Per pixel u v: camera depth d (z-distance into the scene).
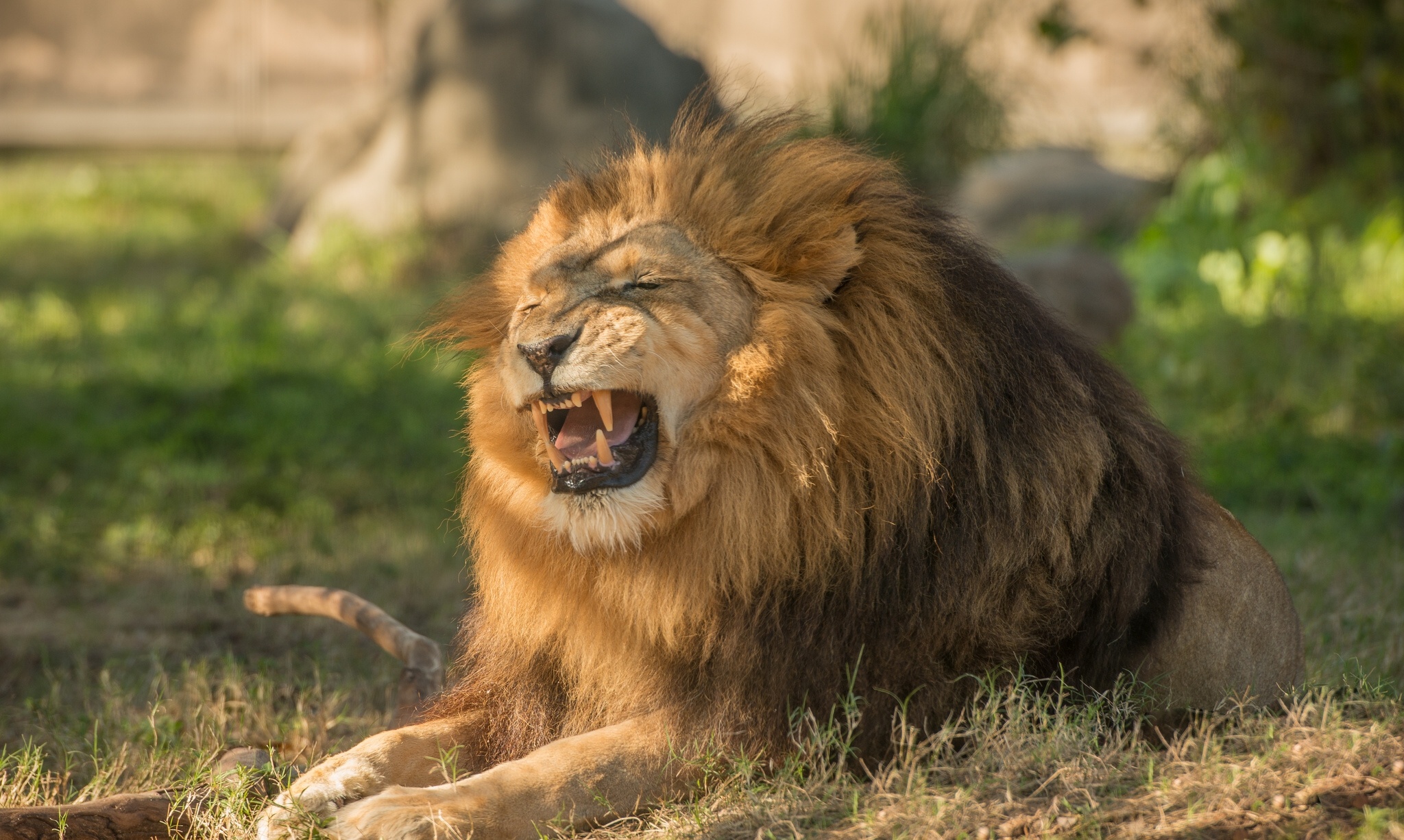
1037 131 31.75
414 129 27.88
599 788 6.25
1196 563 7.03
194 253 29.56
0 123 47.06
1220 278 22.53
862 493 6.36
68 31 49.09
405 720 7.85
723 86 8.05
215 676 9.38
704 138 7.04
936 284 6.55
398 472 15.65
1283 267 21.97
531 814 6.07
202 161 45.31
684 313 6.38
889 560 6.39
